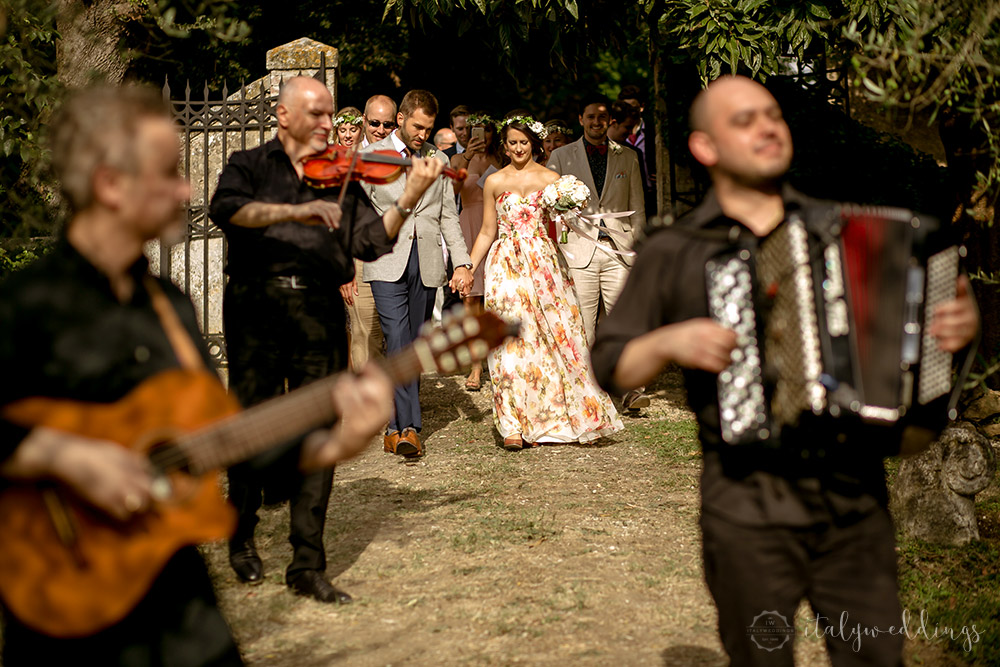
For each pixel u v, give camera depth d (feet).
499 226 24.59
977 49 12.05
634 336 8.73
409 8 27.35
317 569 15.17
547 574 15.98
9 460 7.24
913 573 15.67
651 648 13.37
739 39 23.71
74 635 7.38
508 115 24.77
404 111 24.21
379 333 26.99
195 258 29.78
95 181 7.47
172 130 7.68
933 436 8.34
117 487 7.19
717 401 8.42
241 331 15.19
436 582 15.72
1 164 15.49
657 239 8.77
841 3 23.84
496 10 26.25
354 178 15.38
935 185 34.42
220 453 7.79
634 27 33.24
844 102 36.29
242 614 14.39
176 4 15.70
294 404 7.86
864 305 8.07
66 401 7.55
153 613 7.64
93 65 18.38
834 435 8.21
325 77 29.14
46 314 7.49
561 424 23.95
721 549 8.58
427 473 21.93
